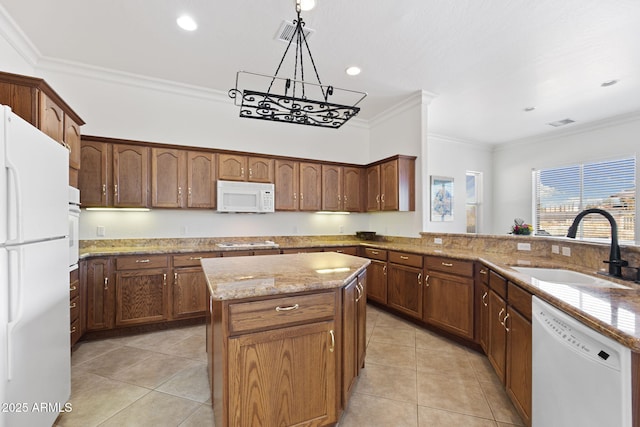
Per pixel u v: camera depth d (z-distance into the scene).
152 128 3.62
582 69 3.31
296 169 4.16
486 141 6.27
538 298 1.45
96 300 2.84
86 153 3.03
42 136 1.48
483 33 2.64
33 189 1.39
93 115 3.35
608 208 4.89
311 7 2.31
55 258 1.62
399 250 3.53
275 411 1.42
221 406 1.38
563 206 5.50
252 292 1.35
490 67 3.26
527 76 3.46
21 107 1.98
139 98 3.56
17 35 2.64
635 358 0.86
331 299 1.56
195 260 3.25
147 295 3.04
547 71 3.35
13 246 1.25
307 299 1.49
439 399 1.95
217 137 3.98
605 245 1.96
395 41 2.77
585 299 1.23
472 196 6.43
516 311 1.76
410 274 3.39
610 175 4.88
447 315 2.93
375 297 3.93
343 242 4.43
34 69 3.08
